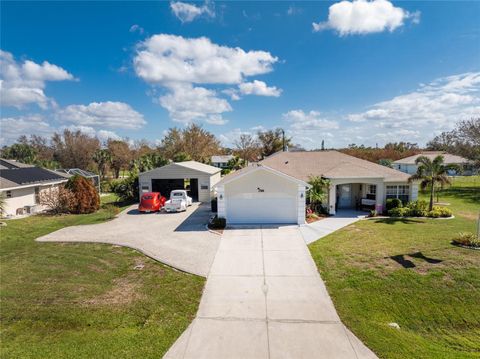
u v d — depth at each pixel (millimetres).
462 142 38938
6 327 7027
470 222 16422
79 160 55781
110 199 30734
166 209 21516
